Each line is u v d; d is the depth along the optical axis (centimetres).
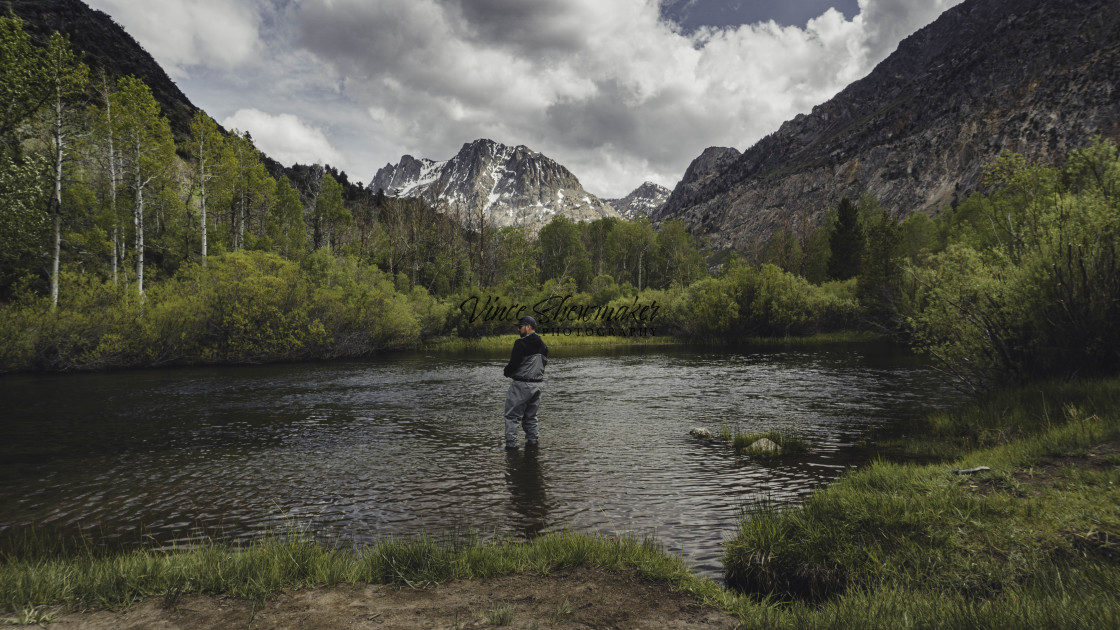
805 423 1030
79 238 3036
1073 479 475
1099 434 587
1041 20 18588
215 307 2405
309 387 1598
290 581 346
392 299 3306
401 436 927
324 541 459
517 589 337
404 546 395
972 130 16275
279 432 959
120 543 460
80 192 3117
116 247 3362
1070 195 919
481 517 521
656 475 677
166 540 467
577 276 7825
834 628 264
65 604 308
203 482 650
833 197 19438
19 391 1491
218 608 305
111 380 1755
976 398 1027
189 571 347
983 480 512
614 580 352
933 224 5553
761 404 1266
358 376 1895
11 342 1934
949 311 1053
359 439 902
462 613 297
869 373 1880
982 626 249
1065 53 15938
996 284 970
